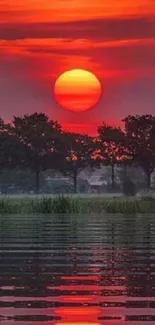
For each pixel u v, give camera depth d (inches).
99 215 2908.5
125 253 1302.9
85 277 991.0
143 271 1047.0
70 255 1273.4
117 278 979.3
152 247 1414.9
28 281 956.0
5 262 1169.4
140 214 3026.6
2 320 724.0
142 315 740.7
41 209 3134.8
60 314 749.3
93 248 1400.1
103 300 818.8
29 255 1275.8
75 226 2098.9
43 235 1733.5
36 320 723.4
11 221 2391.7
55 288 900.0
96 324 707.4
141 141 7721.5
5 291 878.4
